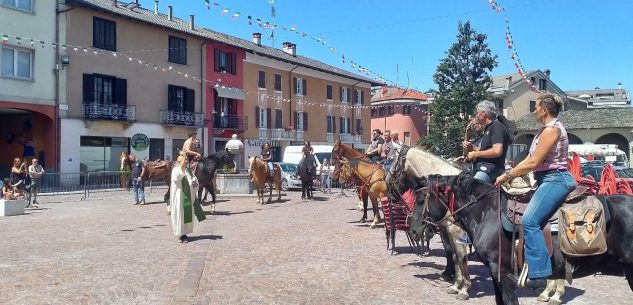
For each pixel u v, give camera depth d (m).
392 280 8.26
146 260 9.80
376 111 66.75
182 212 11.84
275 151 50.59
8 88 29.64
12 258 10.05
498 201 5.40
